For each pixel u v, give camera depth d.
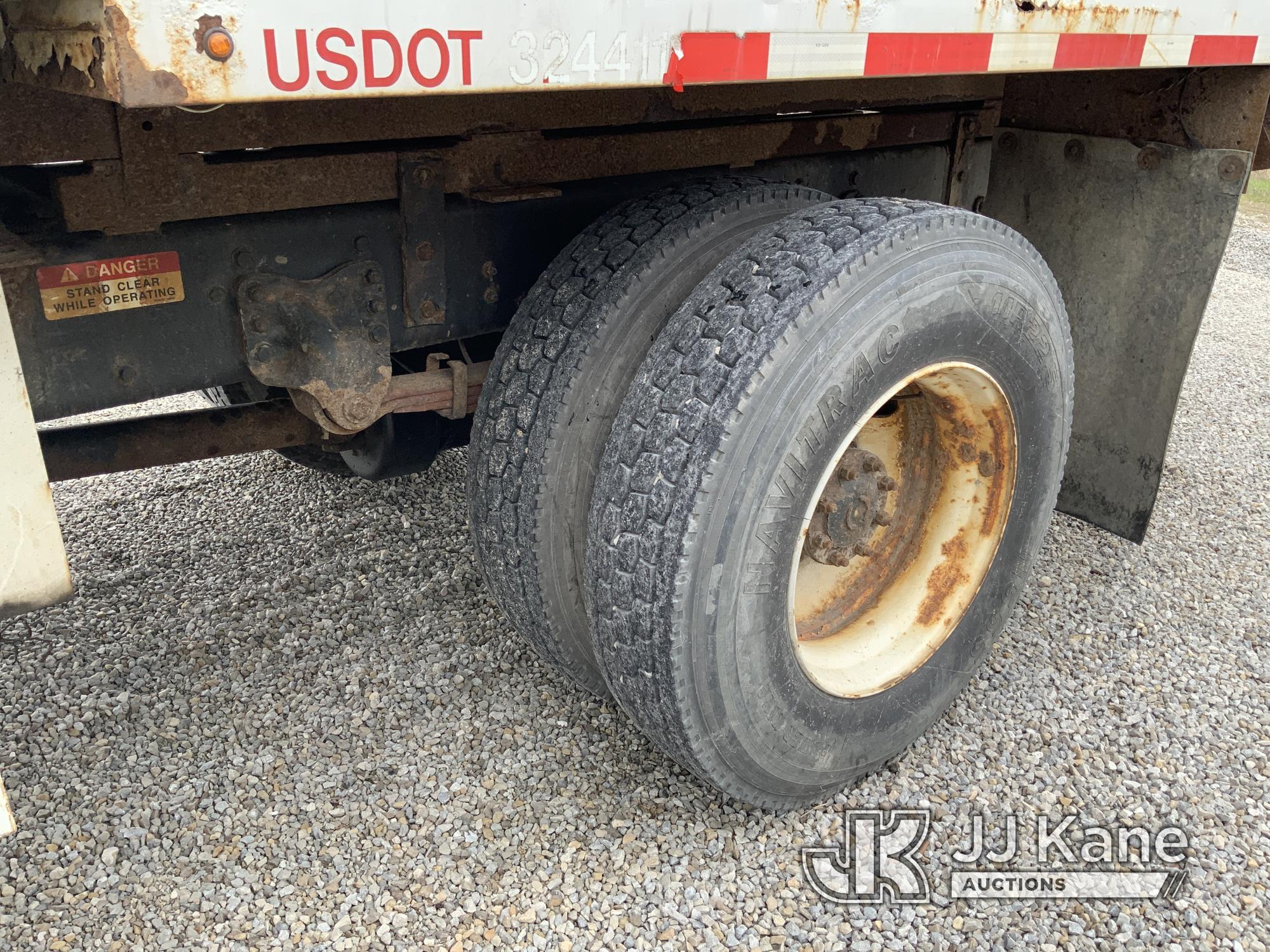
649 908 2.11
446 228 2.20
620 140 2.39
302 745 2.52
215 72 1.16
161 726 2.56
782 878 2.21
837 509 2.31
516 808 2.35
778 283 1.91
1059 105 3.35
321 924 2.03
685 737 1.98
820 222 2.06
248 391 2.25
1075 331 3.51
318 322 2.02
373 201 2.09
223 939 2.00
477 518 2.32
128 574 3.22
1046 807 2.44
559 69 1.42
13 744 2.47
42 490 1.54
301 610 3.06
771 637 2.01
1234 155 2.96
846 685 2.28
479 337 2.83
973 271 2.09
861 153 3.01
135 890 2.09
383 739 2.54
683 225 2.18
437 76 1.32
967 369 2.18
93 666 2.77
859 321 1.90
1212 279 3.11
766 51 1.63
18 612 1.57
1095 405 3.53
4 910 2.03
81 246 1.75
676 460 1.84
